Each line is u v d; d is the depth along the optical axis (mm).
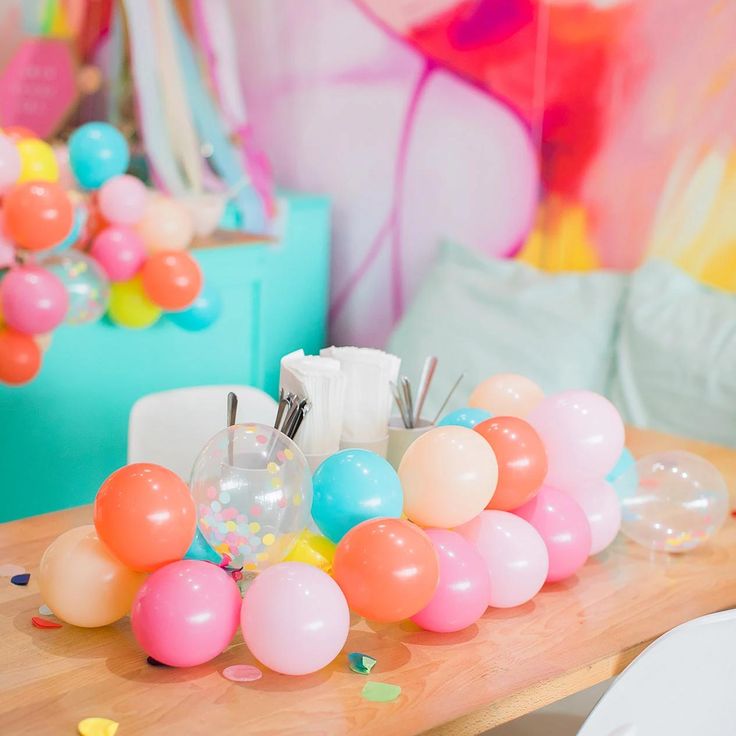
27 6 3555
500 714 1043
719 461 1856
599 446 1387
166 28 3342
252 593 1051
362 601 1073
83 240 2680
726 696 1058
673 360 2633
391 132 3518
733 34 2633
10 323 2367
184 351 3055
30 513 2779
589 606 1279
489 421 1328
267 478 1136
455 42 3271
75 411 2814
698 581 1372
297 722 971
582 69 2963
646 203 2869
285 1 3764
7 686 1009
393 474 1212
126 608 1121
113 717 963
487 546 1230
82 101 3572
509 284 3059
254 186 3469
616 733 983
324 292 3730
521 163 3156
